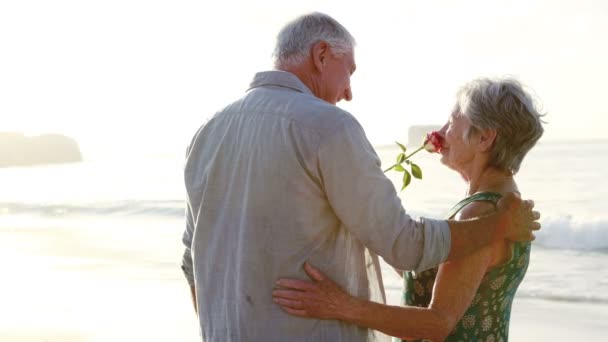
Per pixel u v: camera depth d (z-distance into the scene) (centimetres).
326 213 202
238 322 206
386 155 5650
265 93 210
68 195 3653
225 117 216
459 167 230
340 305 203
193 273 238
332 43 215
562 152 6062
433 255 201
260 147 203
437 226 203
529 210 217
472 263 209
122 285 1015
